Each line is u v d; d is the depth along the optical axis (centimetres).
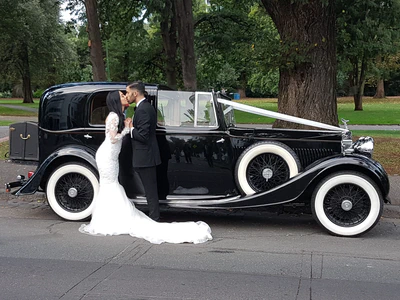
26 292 398
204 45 2239
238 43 2172
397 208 721
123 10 1852
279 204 585
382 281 433
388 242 568
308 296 395
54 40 3841
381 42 2316
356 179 571
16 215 688
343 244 557
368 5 1152
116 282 423
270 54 1031
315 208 589
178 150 618
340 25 1297
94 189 630
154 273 449
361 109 3334
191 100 617
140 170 583
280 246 546
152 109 581
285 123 1066
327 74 1059
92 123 632
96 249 523
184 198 621
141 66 2514
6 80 4944
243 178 607
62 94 635
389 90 6581
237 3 2148
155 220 598
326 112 1062
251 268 466
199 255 507
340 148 616
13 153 716
